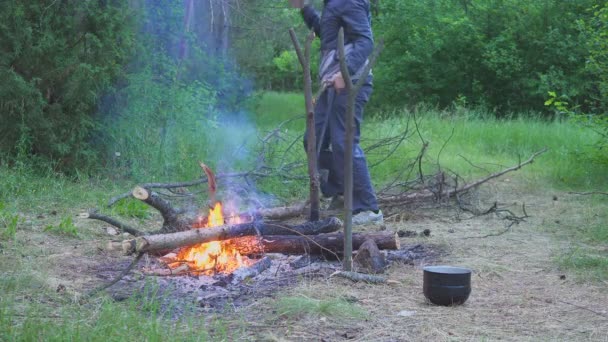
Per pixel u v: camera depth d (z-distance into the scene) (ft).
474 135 45.47
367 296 15.88
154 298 14.66
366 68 16.80
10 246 19.25
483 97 70.28
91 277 16.70
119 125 31.86
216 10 61.11
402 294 16.20
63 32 30.27
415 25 72.69
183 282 16.30
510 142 44.01
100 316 13.28
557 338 13.39
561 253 20.35
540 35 68.08
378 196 27.73
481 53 70.44
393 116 55.01
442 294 15.20
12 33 29.07
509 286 17.17
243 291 15.80
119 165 31.55
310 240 18.66
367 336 13.26
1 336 12.08
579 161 36.40
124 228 19.67
